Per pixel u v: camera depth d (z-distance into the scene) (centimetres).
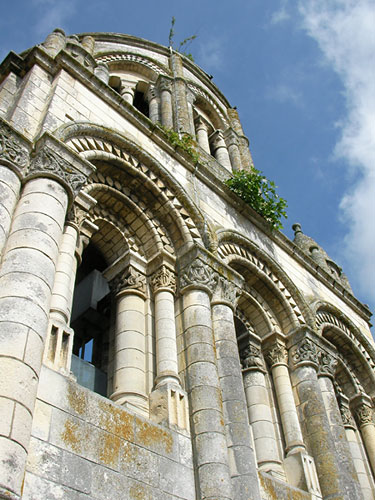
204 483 977
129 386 1135
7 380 727
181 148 1653
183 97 2494
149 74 2677
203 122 2700
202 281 1325
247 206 1806
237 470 1031
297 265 1959
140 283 1332
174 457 994
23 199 1011
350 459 1455
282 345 1638
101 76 2105
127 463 900
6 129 1080
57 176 1078
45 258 914
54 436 815
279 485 1229
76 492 786
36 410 815
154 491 909
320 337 1694
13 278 852
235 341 1277
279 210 1900
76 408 883
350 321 2023
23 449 691
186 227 1443
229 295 1370
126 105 1541
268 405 1505
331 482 1341
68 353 938
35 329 805
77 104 1391
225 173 2062
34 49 1445
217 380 1154
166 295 1305
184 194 1497
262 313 1678
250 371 1559
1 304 811
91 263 1738
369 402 1962
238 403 1141
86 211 1233
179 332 1260
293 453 1395
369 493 1684
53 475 772
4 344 759
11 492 639
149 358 1207
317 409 1480
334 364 1702
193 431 1064
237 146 2678
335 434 1505
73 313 1551
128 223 1439
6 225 941
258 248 1712
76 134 1302
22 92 1316
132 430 955
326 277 2067
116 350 1222
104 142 1388
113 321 1355
